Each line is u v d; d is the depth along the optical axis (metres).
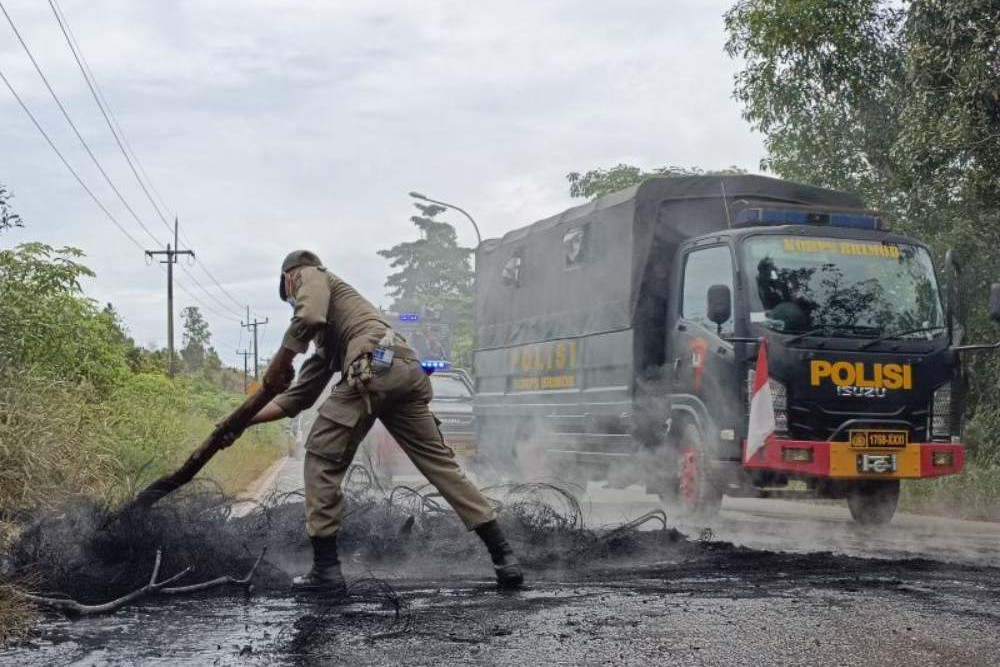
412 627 4.36
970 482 12.27
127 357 21.47
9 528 6.23
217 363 97.69
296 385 5.93
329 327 5.73
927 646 4.00
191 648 4.02
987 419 13.98
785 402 9.95
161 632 4.32
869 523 10.59
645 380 11.58
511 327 15.16
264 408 5.93
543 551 6.46
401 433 5.65
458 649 3.96
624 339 11.84
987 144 14.13
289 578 5.64
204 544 5.72
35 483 7.61
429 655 3.87
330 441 5.44
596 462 12.52
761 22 17.11
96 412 10.66
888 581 5.61
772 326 10.09
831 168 17.50
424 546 6.42
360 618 4.59
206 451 5.95
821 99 17.34
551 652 3.91
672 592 5.24
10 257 10.41
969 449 14.00
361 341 5.56
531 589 5.38
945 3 14.41
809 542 8.27
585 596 5.12
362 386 5.45
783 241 10.43
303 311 5.52
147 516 5.79
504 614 4.63
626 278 11.83
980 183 14.34
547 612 4.68
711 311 10.20
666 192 11.78
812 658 3.81
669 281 11.60
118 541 5.47
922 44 14.73
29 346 10.35
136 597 4.98
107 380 12.80
